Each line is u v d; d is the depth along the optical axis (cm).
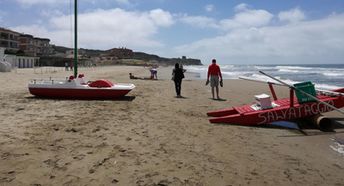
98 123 854
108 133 747
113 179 477
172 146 664
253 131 844
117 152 605
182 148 653
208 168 542
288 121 970
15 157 551
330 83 3209
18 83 2155
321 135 813
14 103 1181
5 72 3825
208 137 755
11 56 5709
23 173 484
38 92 1360
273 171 544
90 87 1366
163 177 492
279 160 607
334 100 891
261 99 931
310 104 887
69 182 459
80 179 472
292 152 665
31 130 746
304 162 600
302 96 887
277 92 1912
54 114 967
